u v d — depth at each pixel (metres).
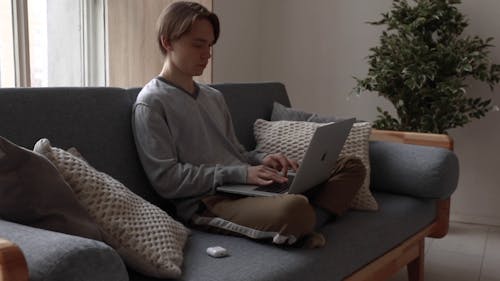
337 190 1.71
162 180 1.63
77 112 1.56
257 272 1.29
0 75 2.69
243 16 3.43
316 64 3.57
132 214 1.27
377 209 1.93
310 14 3.55
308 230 1.45
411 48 2.87
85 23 3.14
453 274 2.49
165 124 1.67
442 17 2.94
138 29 3.02
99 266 0.94
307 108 3.63
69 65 3.14
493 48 3.19
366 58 3.31
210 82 3.10
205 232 1.59
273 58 3.67
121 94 1.73
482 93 3.23
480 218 3.30
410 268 2.25
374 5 3.40
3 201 1.07
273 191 1.62
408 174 2.11
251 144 2.22
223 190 1.63
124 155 1.66
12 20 2.65
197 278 1.22
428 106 3.05
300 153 2.07
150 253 1.21
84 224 1.14
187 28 1.73
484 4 3.19
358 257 1.62
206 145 1.77
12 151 1.06
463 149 3.30
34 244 0.91
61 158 1.23
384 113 3.12
